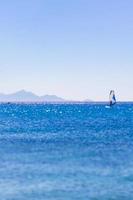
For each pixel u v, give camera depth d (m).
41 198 54.59
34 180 66.12
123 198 54.69
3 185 62.50
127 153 99.56
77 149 107.50
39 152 100.81
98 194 56.78
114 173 72.56
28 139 134.12
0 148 109.19
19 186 61.66
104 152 101.19
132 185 62.44
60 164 81.94
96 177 68.56
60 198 54.47
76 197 55.16
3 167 78.25
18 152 100.50
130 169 76.56
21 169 75.88
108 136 145.12
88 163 83.50
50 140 130.88
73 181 65.44
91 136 145.12
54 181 65.12
